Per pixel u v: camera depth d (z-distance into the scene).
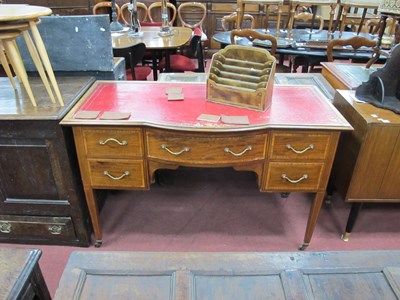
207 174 2.31
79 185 1.57
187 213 1.96
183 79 2.08
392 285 0.93
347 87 1.89
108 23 1.68
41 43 1.37
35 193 1.56
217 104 1.53
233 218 1.93
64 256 1.65
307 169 1.44
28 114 1.37
